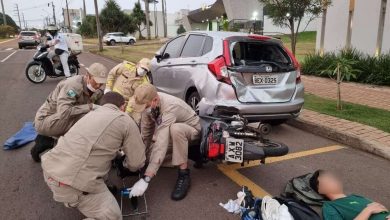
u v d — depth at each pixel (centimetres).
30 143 504
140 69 471
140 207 334
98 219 273
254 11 2911
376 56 970
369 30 1019
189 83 546
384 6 970
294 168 423
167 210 330
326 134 535
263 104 480
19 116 657
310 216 277
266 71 482
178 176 365
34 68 1027
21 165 430
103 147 269
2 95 859
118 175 386
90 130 270
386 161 444
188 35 611
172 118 351
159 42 3766
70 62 1047
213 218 317
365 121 563
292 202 294
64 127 389
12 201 346
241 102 474
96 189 271
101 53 2342
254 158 356
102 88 399
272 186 377
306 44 2216
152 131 376
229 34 525
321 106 670
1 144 502
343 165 432
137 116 372
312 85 903
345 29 1102
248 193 338
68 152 265
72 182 259
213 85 481
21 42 3078
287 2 927
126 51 2416
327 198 313
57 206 337
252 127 376
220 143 347
